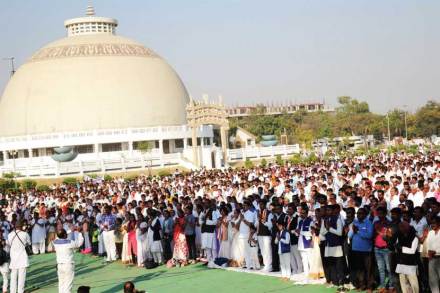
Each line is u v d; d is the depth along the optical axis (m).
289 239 21.91
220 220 25.42
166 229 27.42
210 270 24.83
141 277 24.91
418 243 17.14
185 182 44.53
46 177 91.12
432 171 35.44
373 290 18.95
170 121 127.31
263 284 21.30
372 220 18.86
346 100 181.25
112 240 29.75
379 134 152.00
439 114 140.50
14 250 22.36
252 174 46.75
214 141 135.88
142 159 95.56
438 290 17.02
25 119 123.00
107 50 130.75
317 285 20.39
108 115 121.69
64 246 21.19
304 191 29.84
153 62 133.00
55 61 127.56
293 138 147.00
